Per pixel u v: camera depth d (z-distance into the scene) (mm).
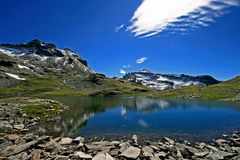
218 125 49375
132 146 29938
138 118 60656
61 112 72875
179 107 87312
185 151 28453
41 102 82938
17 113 55781
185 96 151375
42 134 41625
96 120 57438
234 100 111438
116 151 27906
